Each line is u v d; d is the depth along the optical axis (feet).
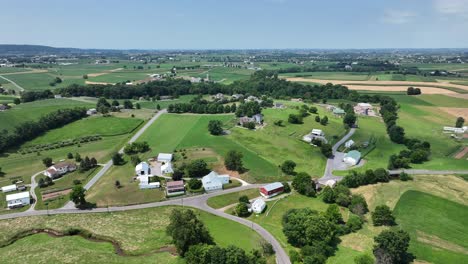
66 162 447.83
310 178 392.68
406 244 254.47
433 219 322.34
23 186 392.27
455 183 404.77
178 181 393.70
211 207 356.38
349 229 305.32
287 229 285.23
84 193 368.48
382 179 407.85
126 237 297.74
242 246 282.36
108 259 263.90
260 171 437.99
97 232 305.53
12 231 306.35
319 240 272.92
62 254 270.67
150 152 496.64
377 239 260.62
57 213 339.16
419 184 402.52
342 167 471.21
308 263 246.88
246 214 340.39
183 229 269.23
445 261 258.98
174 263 257.75
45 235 303.48
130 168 445.78
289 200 370.12
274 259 263.90
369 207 349.20
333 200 363.35
